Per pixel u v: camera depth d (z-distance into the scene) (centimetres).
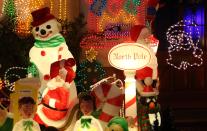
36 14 525
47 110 489
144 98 543
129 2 700
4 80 590
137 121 528
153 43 596
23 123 439
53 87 493
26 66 613
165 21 878
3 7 650
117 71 705
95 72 648
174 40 856
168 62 856
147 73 541
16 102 453
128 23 699
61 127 489
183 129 797
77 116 487
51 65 492
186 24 868
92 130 449
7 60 611
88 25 704
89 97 460
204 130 801
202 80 862
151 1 636
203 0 873
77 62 655
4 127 440
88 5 708
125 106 518
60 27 540
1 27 616
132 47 510
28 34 629
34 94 455
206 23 872
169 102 846
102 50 699
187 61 859
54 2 704
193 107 836
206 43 867
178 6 873
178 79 859
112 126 438
